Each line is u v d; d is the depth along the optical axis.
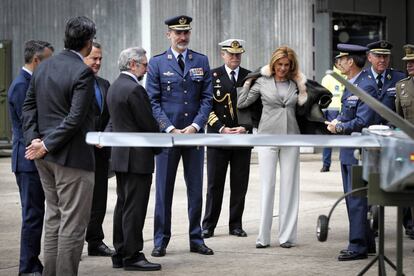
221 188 8.65
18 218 9.83
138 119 6.79
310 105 8.05
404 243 8.17
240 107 8.31
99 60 7.58
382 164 4.66
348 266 7.12
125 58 6.93
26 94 6.33
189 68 7.78
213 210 8.65
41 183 6.51
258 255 7.65
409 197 4.75
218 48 17.41
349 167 7.23
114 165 6.95
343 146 4.70
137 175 6.89
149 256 7.61
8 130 18.89
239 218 8.74
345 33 19.00
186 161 7.75
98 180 7.61
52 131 5.92
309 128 8.18
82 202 5.94
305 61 17.86
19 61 19.00
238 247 8.06
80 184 5.91
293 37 17.75
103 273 6.90
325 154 14.80
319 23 18.28
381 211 5.66
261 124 8.17
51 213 6.16
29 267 6.63
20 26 19.00
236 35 17.50
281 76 8.07
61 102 5.93
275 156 8.03
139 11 17.97
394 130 5.33
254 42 17.59
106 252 7.66
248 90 8.22
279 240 8.08
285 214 8.03
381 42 8.07
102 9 18.36
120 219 7.12
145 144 4.69
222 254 7.71
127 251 6.96
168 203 7.64
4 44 18.94
